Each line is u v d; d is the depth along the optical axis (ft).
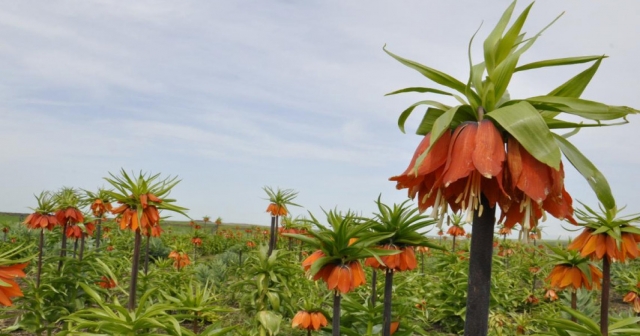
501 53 5.46
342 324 16.29
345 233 10.02
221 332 10.08
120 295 25.26
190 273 33.17
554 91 5.62
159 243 52.65
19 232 51.88
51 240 40.06
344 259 10.20
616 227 11.10
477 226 4.79
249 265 34.83
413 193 5.68
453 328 26.61
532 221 5.13
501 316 21.02
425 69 5.80
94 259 22.07
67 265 21.16
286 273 24.77
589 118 4.90
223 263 45.21
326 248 10.40
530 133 4.42
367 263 11.18
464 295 26.17
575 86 5.55
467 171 4.65
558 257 15.17
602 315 9.98
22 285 24.86
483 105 5.15
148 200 13.89
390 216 11.31
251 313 26.96
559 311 25.32
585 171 4.79
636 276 26.25
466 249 36.45
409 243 11.16
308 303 16.21
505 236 41.55
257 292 24.04
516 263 44.62
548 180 4.63
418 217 10.89
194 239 49.16
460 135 4.96
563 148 4.92
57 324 22.97
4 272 8.52
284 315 26.48
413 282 29.53
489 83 5.01
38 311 19.12
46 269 21.58
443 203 5.35
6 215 77.87
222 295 31.91
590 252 11.44
